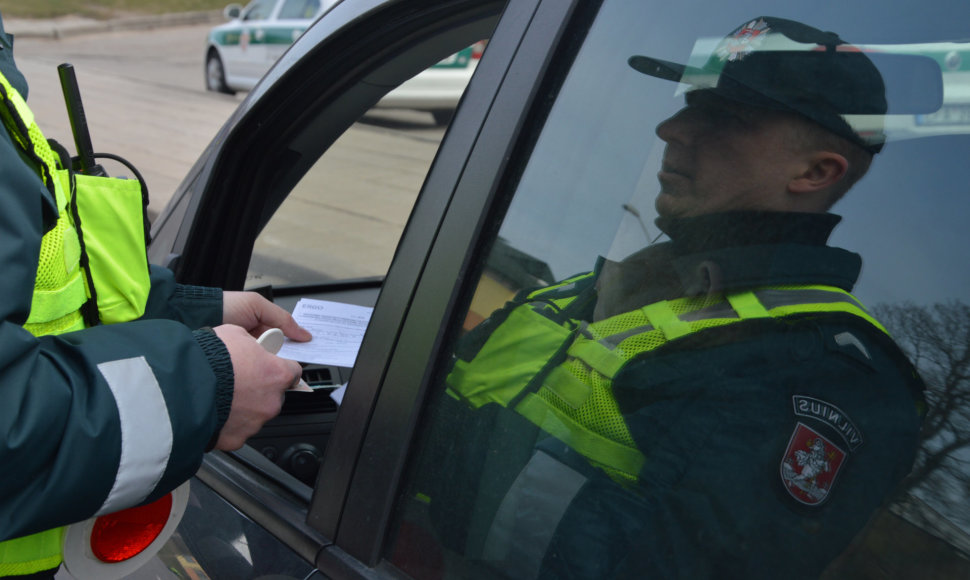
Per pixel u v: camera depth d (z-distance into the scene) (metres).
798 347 0.83
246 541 1.20
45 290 1.06
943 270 0.77
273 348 1.22
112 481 0.97
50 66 14.36
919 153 0.81
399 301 1.07
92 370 0.97
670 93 0.97
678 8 0.99
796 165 0.87
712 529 0.84
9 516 0.91
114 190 1.28
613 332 0.96
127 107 10.04
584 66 1.02
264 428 1.67
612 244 0.98
